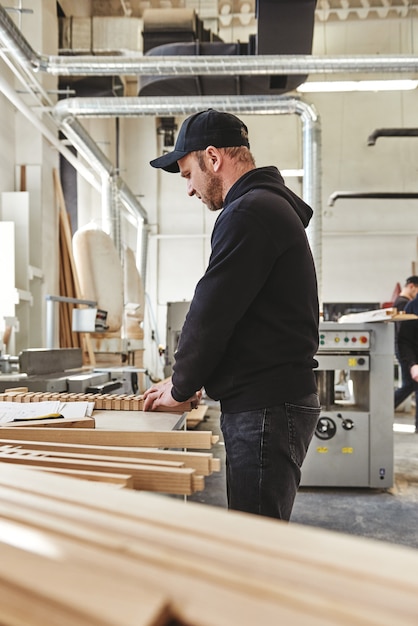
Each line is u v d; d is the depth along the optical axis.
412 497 2.72
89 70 3.37
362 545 0.33
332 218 7.28
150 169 7.43
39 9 4.16
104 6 6.10
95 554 0.32
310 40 3.78
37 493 0.44
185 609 0.27
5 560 0.32
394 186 7.25
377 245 7.23
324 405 3.06
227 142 1.13
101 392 1.78
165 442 0.91
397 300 4.60
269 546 0.33
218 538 0.34
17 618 0.27
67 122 3.74
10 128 4.08
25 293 3.69
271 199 1.04
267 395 1.01
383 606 0.26
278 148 7.35
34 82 3.60
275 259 1.01
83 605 0.27
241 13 6.45
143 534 0.35
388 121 7.24
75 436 0.92
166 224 7.47
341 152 7.29
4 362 2.15
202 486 0.62
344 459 2.80
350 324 2.77
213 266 1.00
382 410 2.80
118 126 7.03
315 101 7.29
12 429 0.93
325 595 0.27
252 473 1.01
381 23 6.48
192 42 4.14
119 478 0.59
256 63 3.43
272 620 0.25
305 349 1.06
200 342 1.00
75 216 5.39
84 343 3.41
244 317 1.03
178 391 1.06
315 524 2.32
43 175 4.20
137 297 4.63
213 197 1.18
